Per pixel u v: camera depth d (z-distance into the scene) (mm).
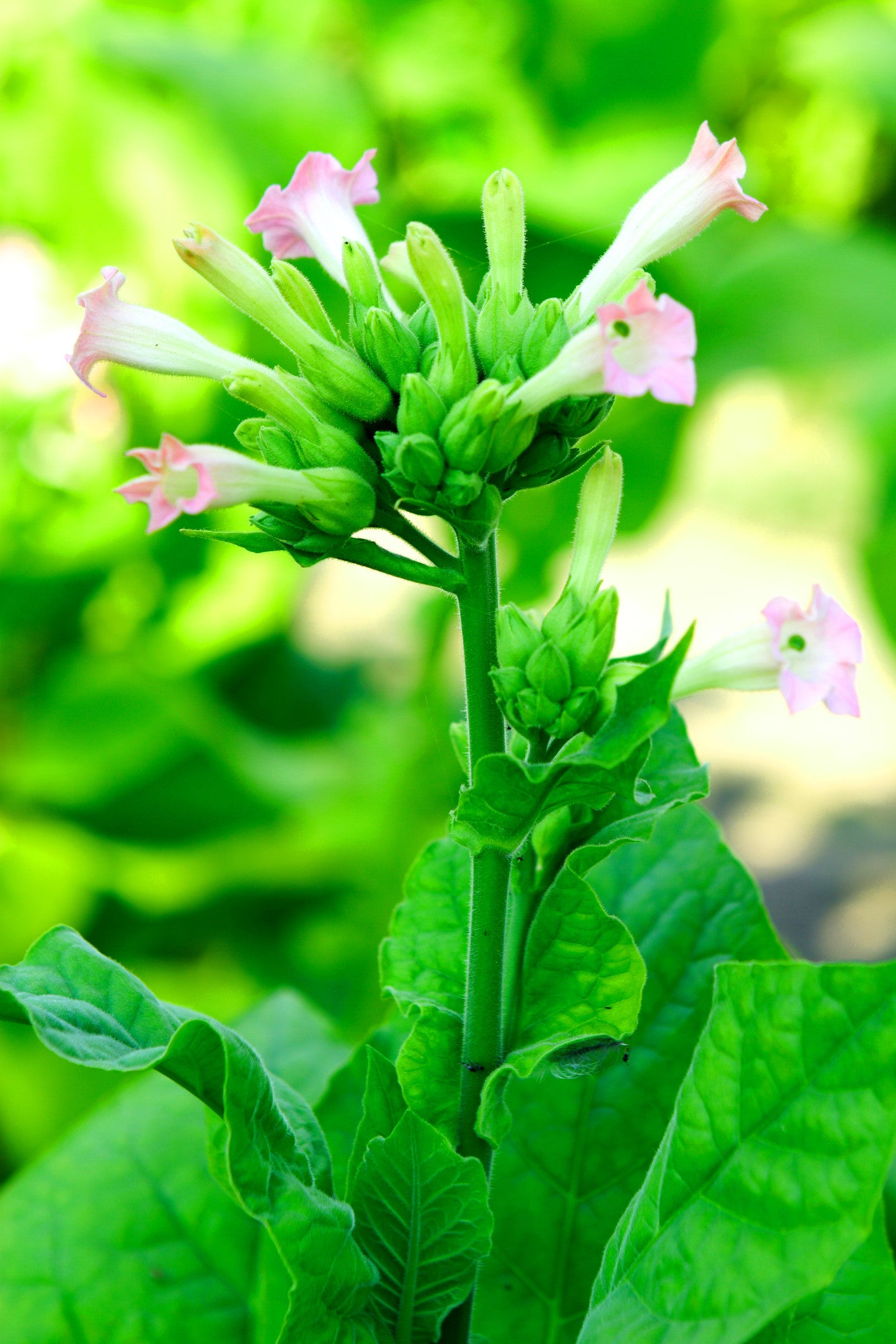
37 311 1585
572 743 703
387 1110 708
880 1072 669
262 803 1611
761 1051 681
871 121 2162
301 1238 681
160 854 1634
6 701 1664
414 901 738
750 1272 670
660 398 667
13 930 1611
